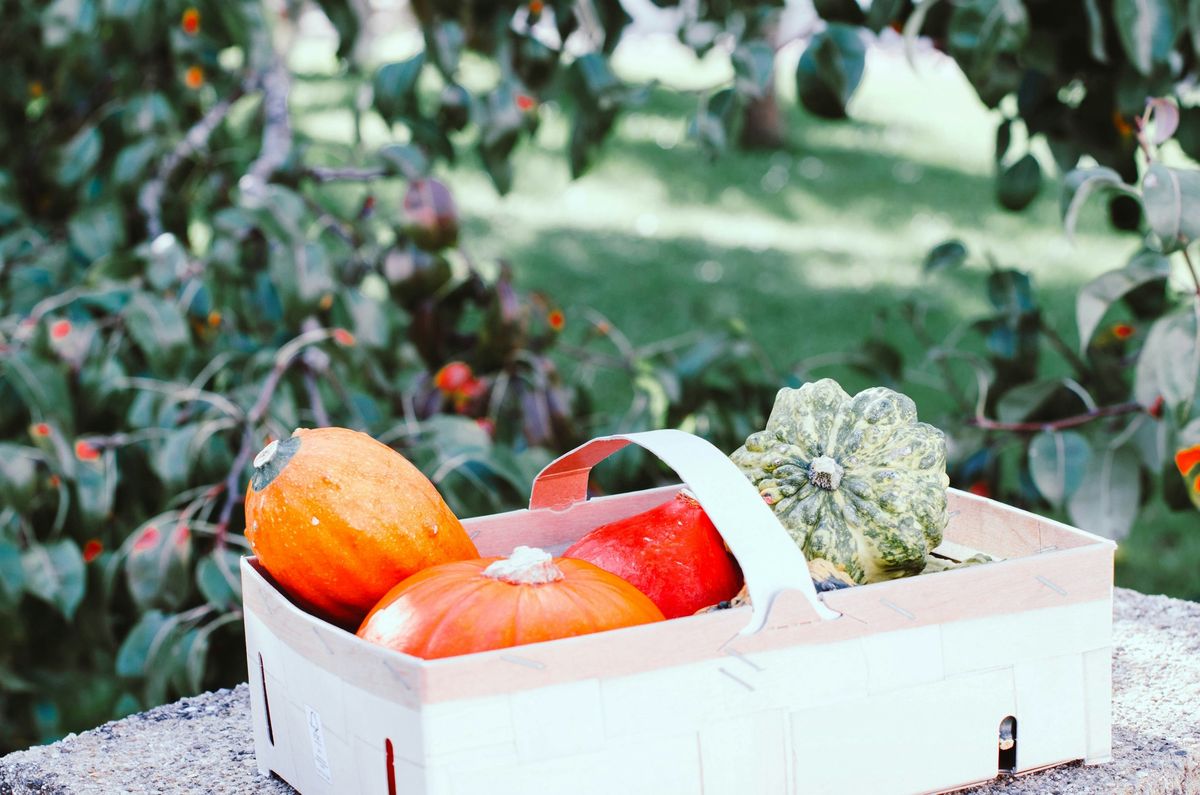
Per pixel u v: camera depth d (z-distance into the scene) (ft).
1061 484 5.99
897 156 26.78
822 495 3.73
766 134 27.14
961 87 33.09
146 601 6.24
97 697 8.51
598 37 7.43
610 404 14.88
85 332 7.10
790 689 3.14
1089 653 3.49
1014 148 27.02
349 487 3.44
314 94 28.02
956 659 3.32
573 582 3.23
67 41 7.50
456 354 7.86
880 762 3.26
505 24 7.41
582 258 20.53
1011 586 3.36
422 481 3.61
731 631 3.07
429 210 7.08
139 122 7.89
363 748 3.07
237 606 6.36
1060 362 15.60
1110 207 7.01
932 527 3.71
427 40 7.16
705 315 11.35
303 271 6.82
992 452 6.90
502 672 2.89
